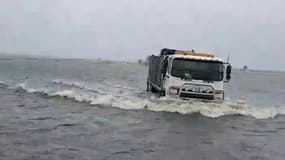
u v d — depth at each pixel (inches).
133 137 492.4
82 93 980.6
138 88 1341.0
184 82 725.9
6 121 573.9
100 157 388.2
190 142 481.1
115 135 500.7
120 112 703.1
